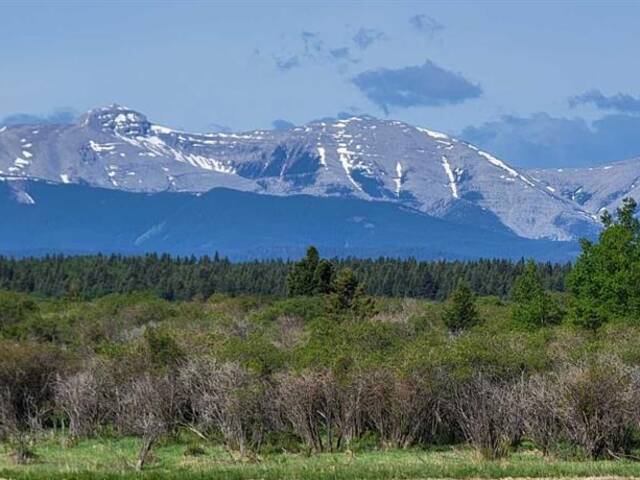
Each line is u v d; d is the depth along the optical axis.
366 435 84.12
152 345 95.69
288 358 95.38
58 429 93.31
